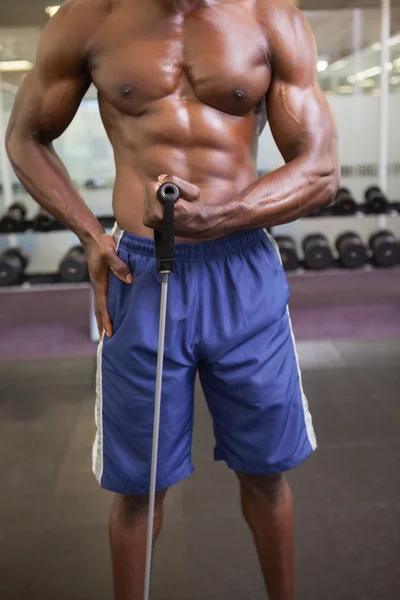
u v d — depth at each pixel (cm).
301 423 121
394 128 469
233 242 113
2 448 236
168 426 115
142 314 111
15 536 182
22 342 366
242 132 113
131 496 125
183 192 91
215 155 110
